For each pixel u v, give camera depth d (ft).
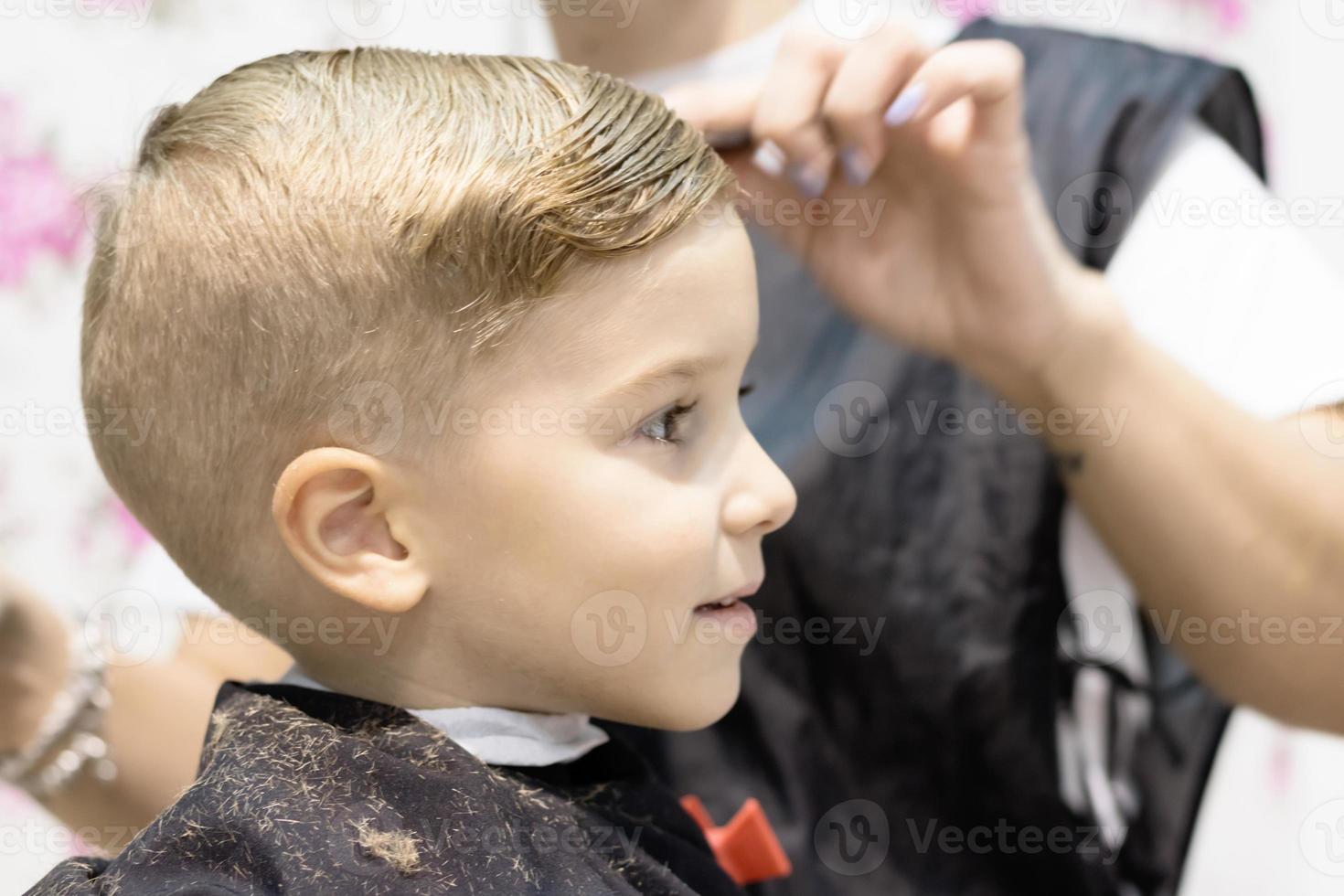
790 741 2.20
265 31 3.31
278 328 1.38
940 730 2.23
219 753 1.39
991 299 2.01
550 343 1.38
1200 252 2.22
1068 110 2.34
